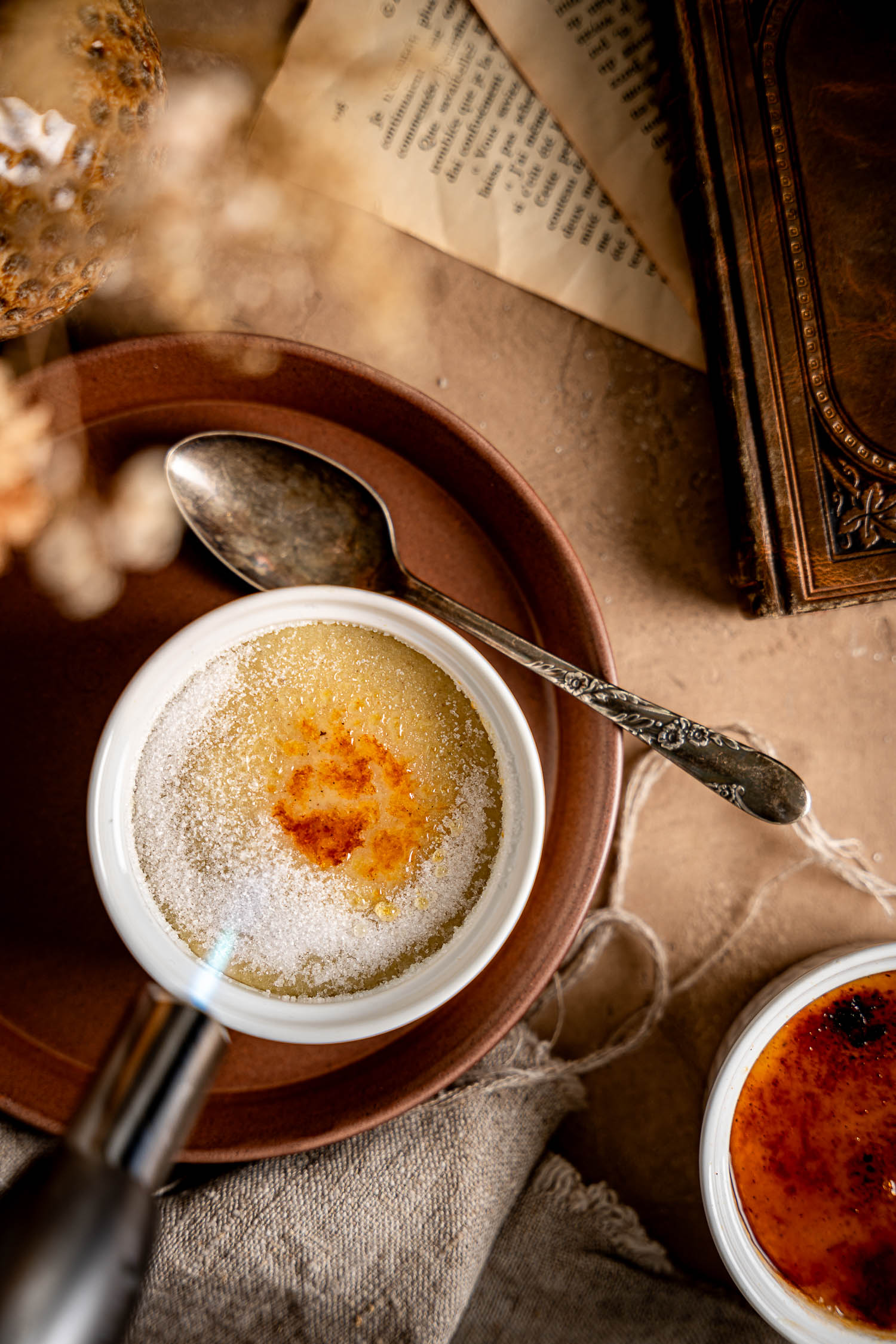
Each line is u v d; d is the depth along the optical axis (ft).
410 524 1.18
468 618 1.15
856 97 1.14
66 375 1.12
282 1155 1.14
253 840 1.08
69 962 1.15
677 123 1.17
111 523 1.15
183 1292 1.17
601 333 1.26
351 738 1.09
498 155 1.24
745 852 1.27
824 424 1.16
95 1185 0.72
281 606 1.07
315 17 1.21
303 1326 1.18
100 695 1.15
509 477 1.14
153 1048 0.78
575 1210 1.25
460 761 1.09
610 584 1.27
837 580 1.17
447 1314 1.17
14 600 1.15
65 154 1.01
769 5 1.13
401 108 1.23
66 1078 1.13
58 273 1.05
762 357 1.16
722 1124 1.14
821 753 1.27
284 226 1.23
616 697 1.13
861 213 1.14
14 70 0.99
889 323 1.15
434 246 1.25
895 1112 1.20
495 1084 1.20
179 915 1.07
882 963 1.14
